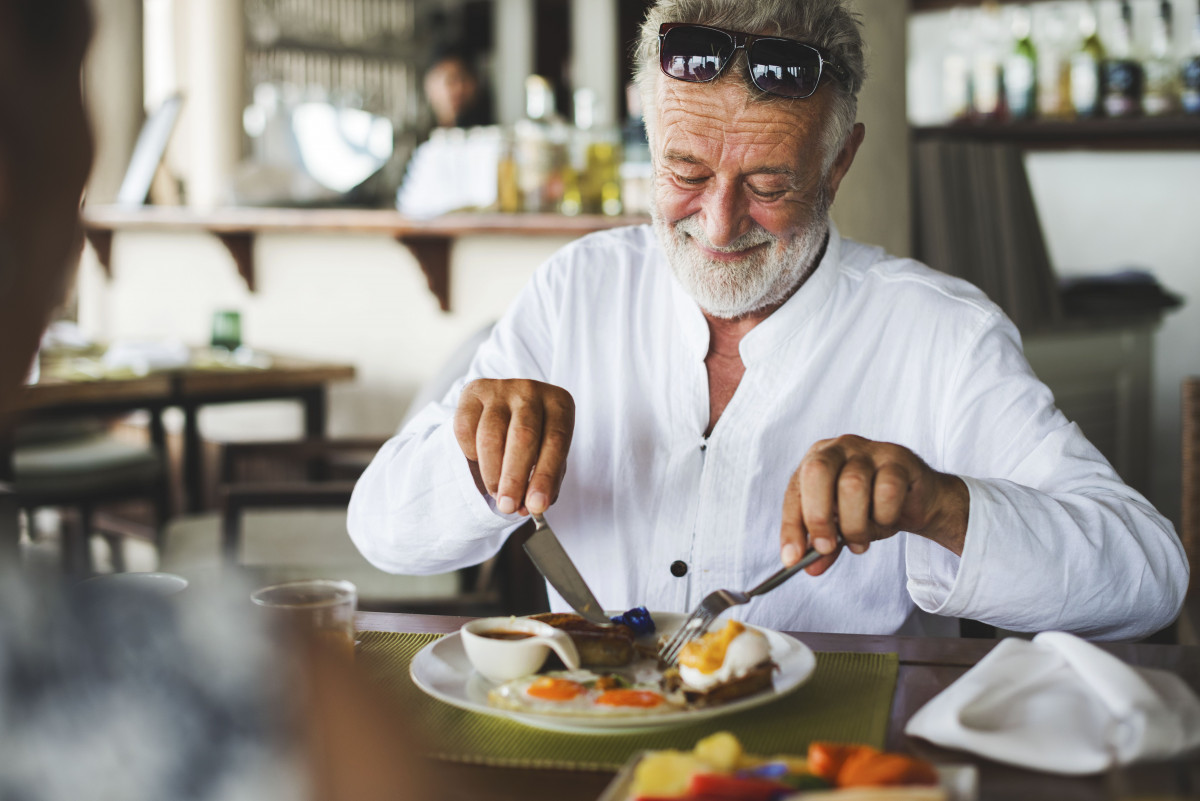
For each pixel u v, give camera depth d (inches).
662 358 52.1
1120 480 43.1
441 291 121.4
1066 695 28.7
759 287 47.3
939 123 128.0
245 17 179.9
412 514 45.4
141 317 157.8
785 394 50.1
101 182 190.1
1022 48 124.4
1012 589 37.5
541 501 38.2
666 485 50.9
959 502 37.7
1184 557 40.2
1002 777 26.2
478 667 32.7
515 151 118.7
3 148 13.1
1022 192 122.5
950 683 33.5
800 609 49.4
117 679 13.4
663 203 46.9
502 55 289.7
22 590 14.1
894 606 49.5
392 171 146.3
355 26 299.1
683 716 28.9
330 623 27.4
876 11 94.0
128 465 126.8
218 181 178.4
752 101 44.0
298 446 94.4
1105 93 121.4
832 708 31.1
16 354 13.9
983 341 49.4
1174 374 137.3
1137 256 138.7
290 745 13.5
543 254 115.4
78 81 13.9
